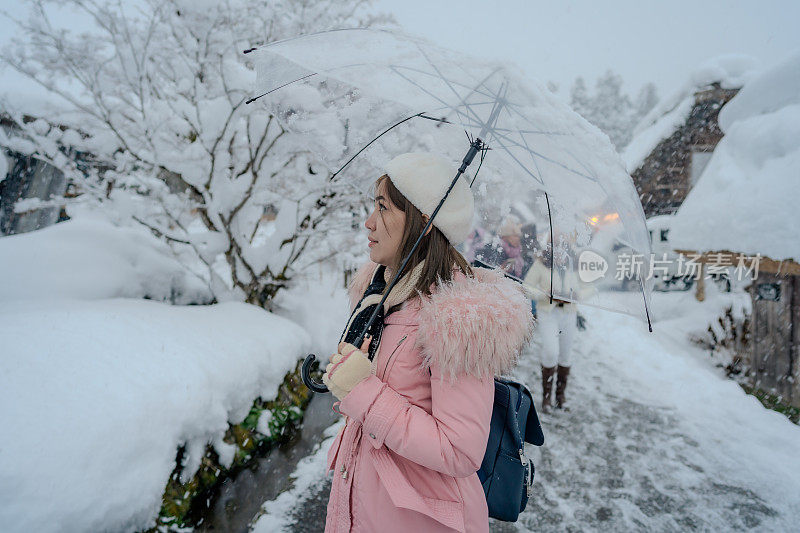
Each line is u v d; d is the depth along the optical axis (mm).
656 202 15000
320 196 4539
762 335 5184
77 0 3541
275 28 4121
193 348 2781
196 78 4133
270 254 4641
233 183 4309
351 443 1326
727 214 4848
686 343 7137
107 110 3914
